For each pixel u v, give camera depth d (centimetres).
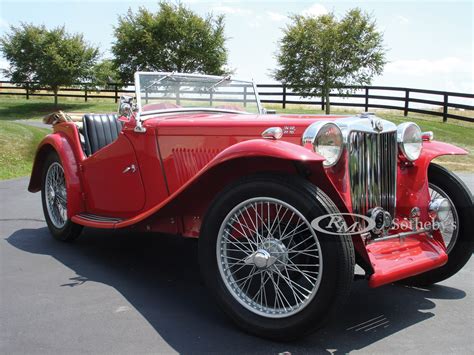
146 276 390
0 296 343
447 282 390
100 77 2530
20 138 1134
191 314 318
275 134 287
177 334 289
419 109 1845
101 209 446
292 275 308
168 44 2311
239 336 288
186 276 391
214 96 462
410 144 352
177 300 342
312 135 289
